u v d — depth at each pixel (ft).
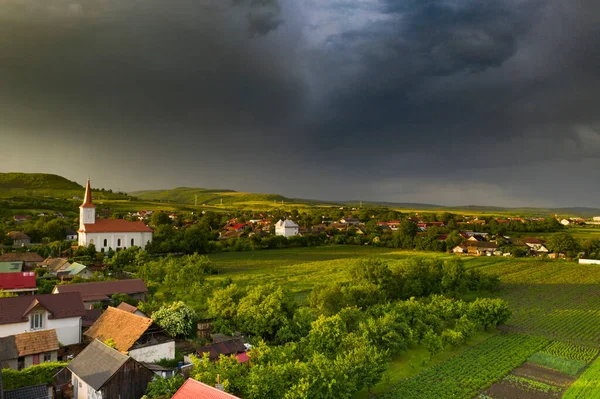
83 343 215.31
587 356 233.14
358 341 198.29
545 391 188.75
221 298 268.00
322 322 212.84
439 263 399.03
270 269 490.08
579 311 331.77
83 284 307.58
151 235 622.95
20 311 207.21
